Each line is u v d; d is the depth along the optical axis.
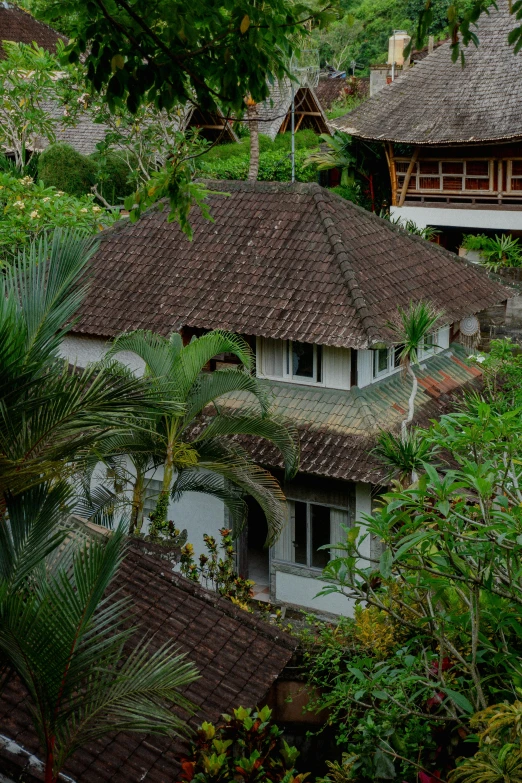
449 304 19.28
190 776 7.70
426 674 8.36
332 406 17.56
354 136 33.88
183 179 11.36
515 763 6.57
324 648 10.78
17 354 6.95
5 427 7.08
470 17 8.65
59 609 6.57
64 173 33.59
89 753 8.30
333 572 8.51
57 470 7.28
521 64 33.16
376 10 68.50
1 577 6.96
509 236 31.47
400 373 18.70
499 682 8.38
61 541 7.18
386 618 10.17
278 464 16.78
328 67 68.75
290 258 18.81
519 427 8.14
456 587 8.20
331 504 17.16
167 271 19.69
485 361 19.03
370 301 17.62
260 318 17.78
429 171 33.84
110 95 10.09
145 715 7.75
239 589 14.28
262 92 10.50
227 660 9.98
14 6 47.97
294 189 20.14
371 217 20.45
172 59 9.78
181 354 13.98
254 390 14.48
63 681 6.65
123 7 9.60
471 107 32.69
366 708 8.99
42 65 29.73
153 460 15.14
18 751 7.86
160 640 9.88
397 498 7.47
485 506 7.62
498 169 32.44
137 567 10.88
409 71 35.84
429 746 8.38
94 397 7.24
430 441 8.78
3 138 32.75
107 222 26.45
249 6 9.52
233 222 20.09
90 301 19.62
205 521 18.27
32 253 7.94
